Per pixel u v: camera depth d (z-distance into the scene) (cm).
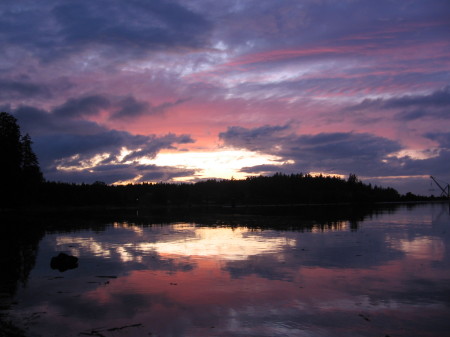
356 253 2120
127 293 1334
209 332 980
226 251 2236
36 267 1814
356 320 1059
